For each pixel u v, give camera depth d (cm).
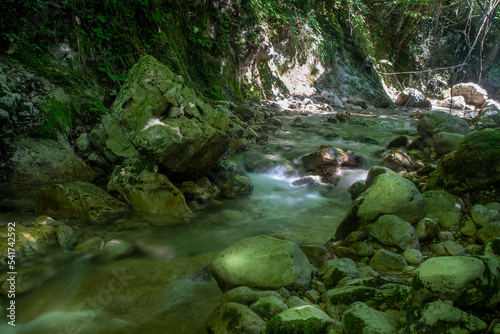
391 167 521
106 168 464
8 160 404
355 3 1451
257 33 1016
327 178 518
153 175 400
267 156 585
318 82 1248
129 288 261
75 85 525
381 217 310
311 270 263
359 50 1412
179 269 287
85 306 241
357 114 1059
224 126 483
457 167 365
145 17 686
